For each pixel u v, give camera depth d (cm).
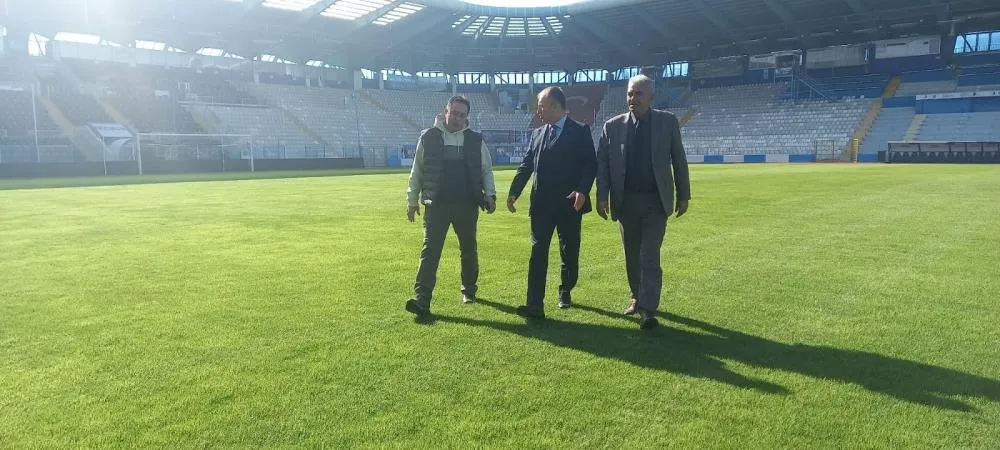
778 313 450
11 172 2952
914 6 4431
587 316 451
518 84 6512
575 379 327
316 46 5231
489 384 320
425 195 467
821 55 5244
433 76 6359
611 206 459
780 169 3100
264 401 298
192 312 452
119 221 1007
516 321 436
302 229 902
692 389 314
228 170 3797
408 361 353
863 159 4500
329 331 407
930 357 358
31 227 933
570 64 6178
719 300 487
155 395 304
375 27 5006
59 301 483
